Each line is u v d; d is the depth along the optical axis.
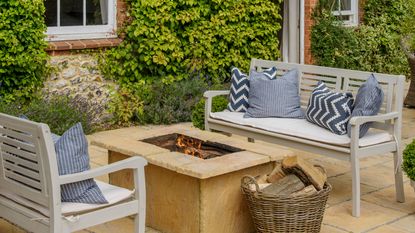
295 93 5.89
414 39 9.25
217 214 4.34
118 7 7.93
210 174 4.11
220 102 6.38
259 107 5.86
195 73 8.49
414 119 8.50
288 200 4.10
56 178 3.51
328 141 5.04
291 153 4.62
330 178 5.82
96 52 7.75
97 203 3.71
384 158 6.52
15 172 3.82
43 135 3.45
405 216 4.91
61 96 7.35
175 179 4.41
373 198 5.30
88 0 7.79
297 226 4.16
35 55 7.06
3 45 6.87
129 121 8.09
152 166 4.57
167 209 4.51
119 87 8.01
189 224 4.37
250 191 4.20
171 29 8.16
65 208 3.62
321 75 5.96
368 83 5.05
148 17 7.93
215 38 8.58
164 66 8.23
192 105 8.11
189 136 5.08
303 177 4.30
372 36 10.83
